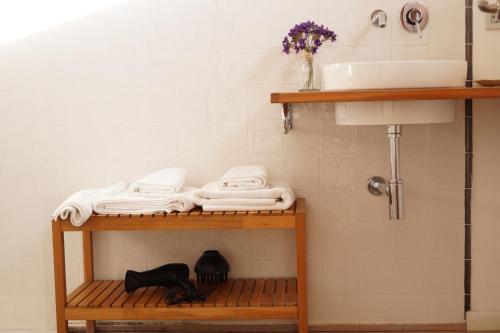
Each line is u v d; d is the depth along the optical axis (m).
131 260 2.85
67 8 2.76
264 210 2.44
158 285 2.59
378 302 2.82
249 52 2.73
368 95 2.27
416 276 2.80
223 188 2.47
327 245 2.81
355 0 2.69
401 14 2.68
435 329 2.81
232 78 2.75
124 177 2.82
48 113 2.80
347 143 2.76
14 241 2.86
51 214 2.85
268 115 2.76
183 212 2.44
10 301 2.89
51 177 2.83
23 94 2.80
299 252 2.39
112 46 2.76
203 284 2.72
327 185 2.78
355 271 2.81
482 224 2.77
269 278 2.82
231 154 2.79
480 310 2.81
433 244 2.78
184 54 2.75
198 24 2.74
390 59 2.71
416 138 2.75
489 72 2.70
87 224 2.44
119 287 2.72
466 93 2.25
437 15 2.69
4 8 2.77
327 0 2.70
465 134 2.74
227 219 2.39
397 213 2.49
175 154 2.80
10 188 2.85
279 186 2.54
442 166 2.76
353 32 2.71
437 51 2.70
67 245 2.86
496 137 2.74
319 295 2.83
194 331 2.85
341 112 2.49
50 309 2.90
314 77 2.57
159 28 2.75
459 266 2.79
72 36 2.76
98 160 2.81
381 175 2.76
